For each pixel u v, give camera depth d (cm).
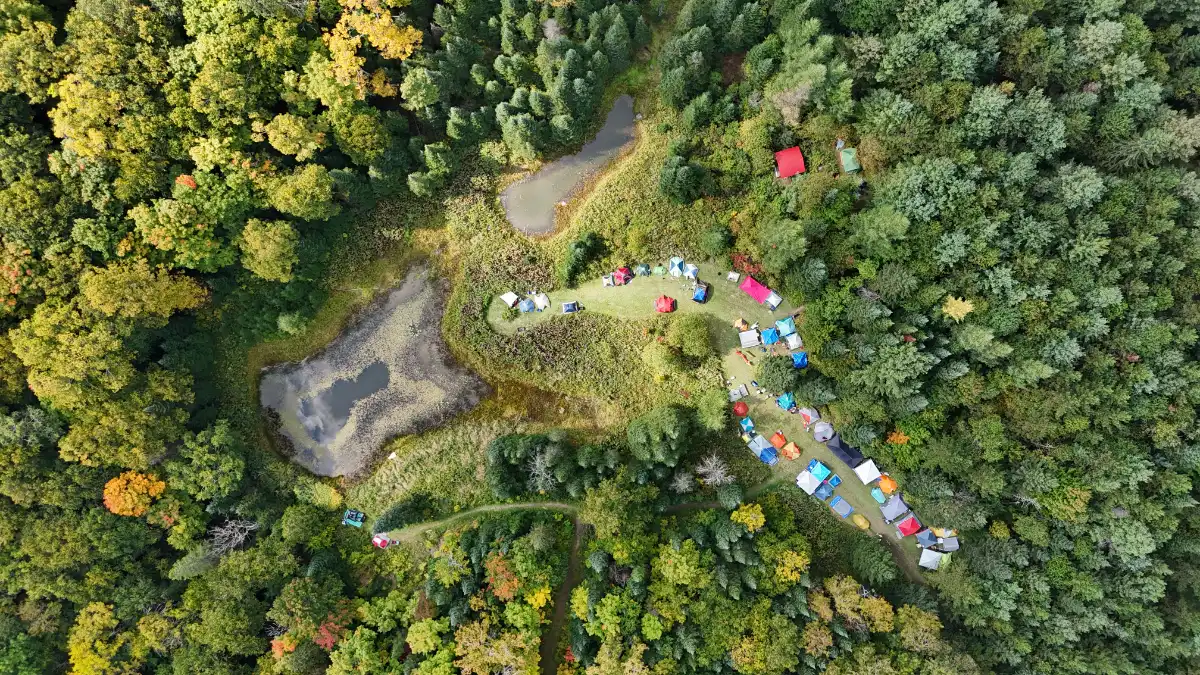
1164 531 4403
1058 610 4550
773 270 5175
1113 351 4481
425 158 5234
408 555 5278
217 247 4719
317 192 4738
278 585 5000
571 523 5238
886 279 4697
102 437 4491
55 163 4291
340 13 4775
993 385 4609
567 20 5247
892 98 4725
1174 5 4616
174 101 4384
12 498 4403
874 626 4603
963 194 4484
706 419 5109
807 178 5078
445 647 4681
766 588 4775
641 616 4712
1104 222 4362
